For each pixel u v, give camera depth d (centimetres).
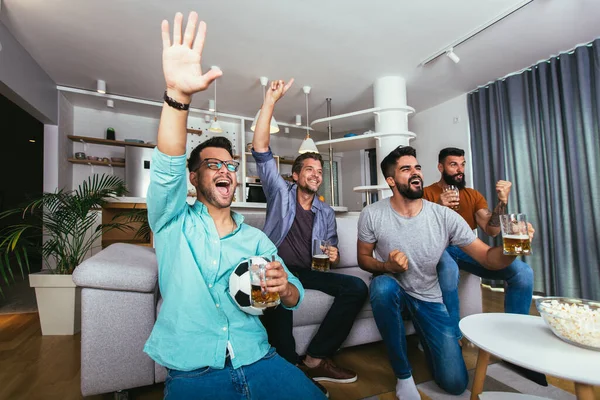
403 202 157
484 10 267
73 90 405
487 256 139
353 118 412
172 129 79
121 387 132
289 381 85
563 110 314
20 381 155
